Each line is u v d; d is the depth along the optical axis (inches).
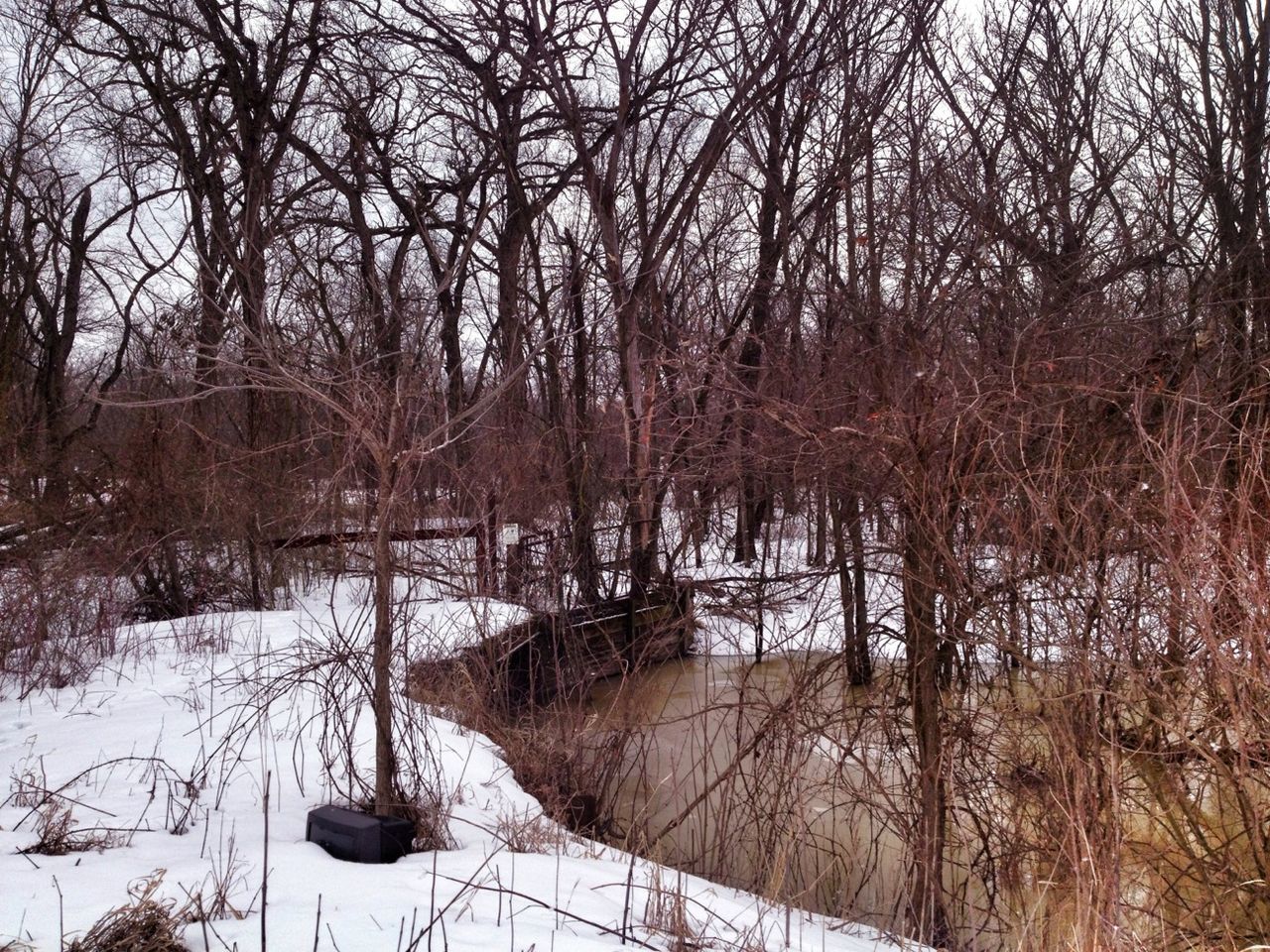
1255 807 263.1
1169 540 237.5
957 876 319.9
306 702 397.7
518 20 721.0
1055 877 267.9
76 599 505.7
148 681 451.2
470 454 525.3
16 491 553.6
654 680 415.2
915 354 288.2
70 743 344.5
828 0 657.0
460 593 415.8
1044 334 316.2
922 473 276.5
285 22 778.2
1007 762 288.0
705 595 420.8
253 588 680.4
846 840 335.6
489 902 206.5
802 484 352.2
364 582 670.5
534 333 716.7
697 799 317.4
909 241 412.2
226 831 250.7
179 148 721.6
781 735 319.9
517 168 796.6
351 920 186.9
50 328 863.1
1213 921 248.7
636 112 772.0
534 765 354.3
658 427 629.9
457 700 396.2
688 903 233.1
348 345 304.2
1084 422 297.1
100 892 198.1
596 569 569.0
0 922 180.1
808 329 514.0
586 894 225.0
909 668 292.5
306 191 842.2
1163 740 278.1
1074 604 278.5
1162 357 327.3
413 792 273.6
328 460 386.0
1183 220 464.1
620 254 708.0
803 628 331.0
